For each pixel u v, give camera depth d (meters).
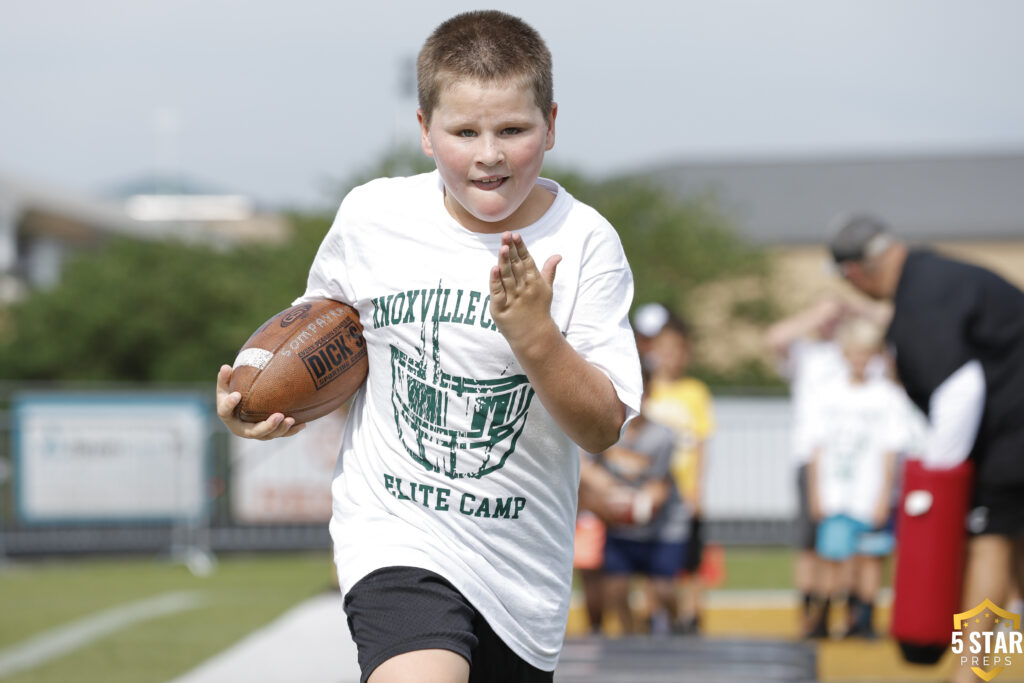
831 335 20.19
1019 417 10.72
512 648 6.60
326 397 6.97
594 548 16.88
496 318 5.92
